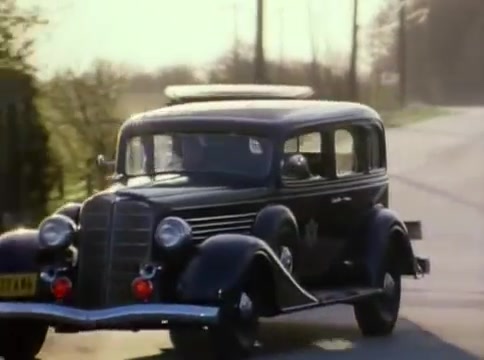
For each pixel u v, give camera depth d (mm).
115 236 12188
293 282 12750
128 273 12156
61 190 24125
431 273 19656
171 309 11906
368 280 14523
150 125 14023
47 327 13203
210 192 12797
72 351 13844
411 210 28547
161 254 12109
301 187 13758
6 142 22141
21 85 22422
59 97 26219
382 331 14750
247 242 12281
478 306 16906
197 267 12102
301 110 14242
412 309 16672
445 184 34125
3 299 12523
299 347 13961
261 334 14828
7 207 22141
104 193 12359
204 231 12586
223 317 11953
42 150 22750
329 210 14203
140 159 14086
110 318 12008
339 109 14672
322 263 14172
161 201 12266
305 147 14070
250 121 13695
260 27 46875
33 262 12484
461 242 23203
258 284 12430
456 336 14734
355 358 13297
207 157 13680
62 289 12281
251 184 13367
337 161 14453
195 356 13531
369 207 14953
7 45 23422
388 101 79188
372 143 15125
